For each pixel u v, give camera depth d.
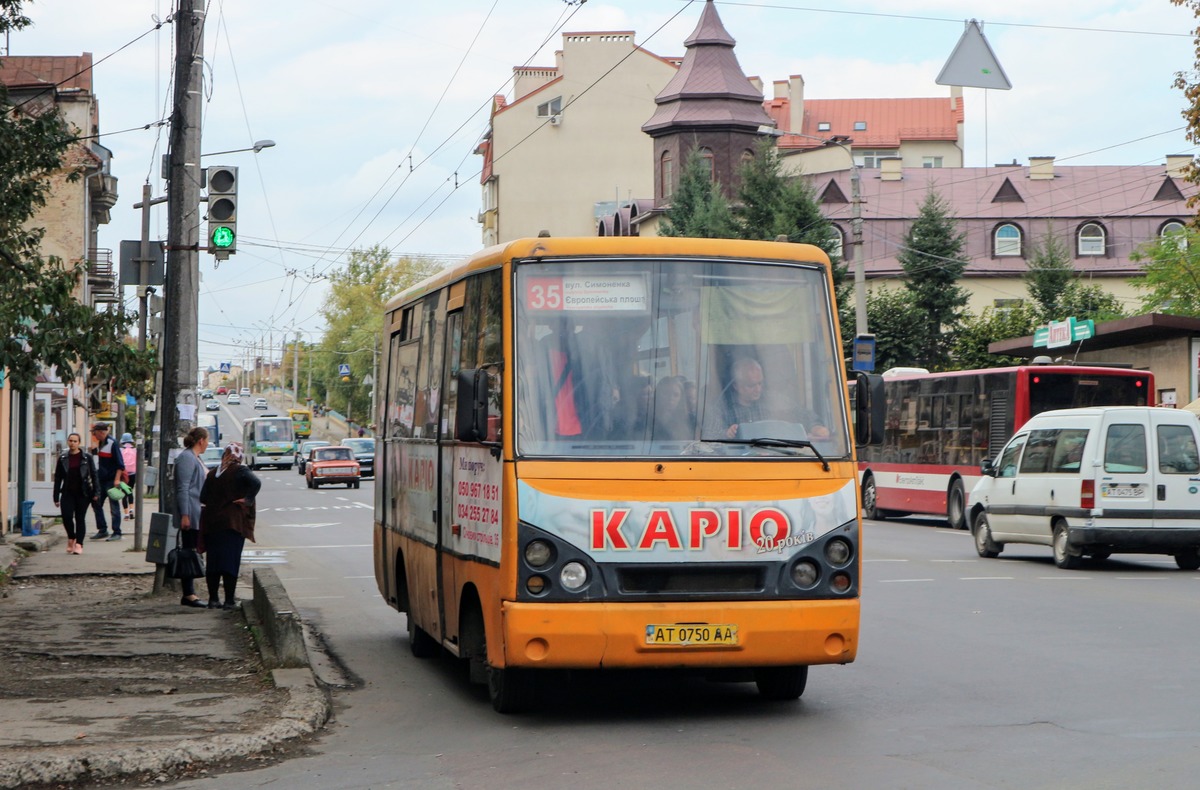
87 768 7.86
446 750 8.55
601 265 9.39
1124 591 17.03
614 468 8.95
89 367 16.11
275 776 7.96
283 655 11.24
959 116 123.12
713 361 9.32
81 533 24.31
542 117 88.50
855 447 9.41
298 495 55.03
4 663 11.89
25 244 15.95
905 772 7.59
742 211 56.84
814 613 8.98
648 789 7.33
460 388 8.93
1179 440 20.14
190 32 18.80
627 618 8.76
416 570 12.02
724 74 70.25
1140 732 8.59
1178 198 74.94
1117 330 38.97
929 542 26.23
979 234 73.69
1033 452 21.52
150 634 13.73
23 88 46.22
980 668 11.25
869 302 58.03
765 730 8.88
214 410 150.62
